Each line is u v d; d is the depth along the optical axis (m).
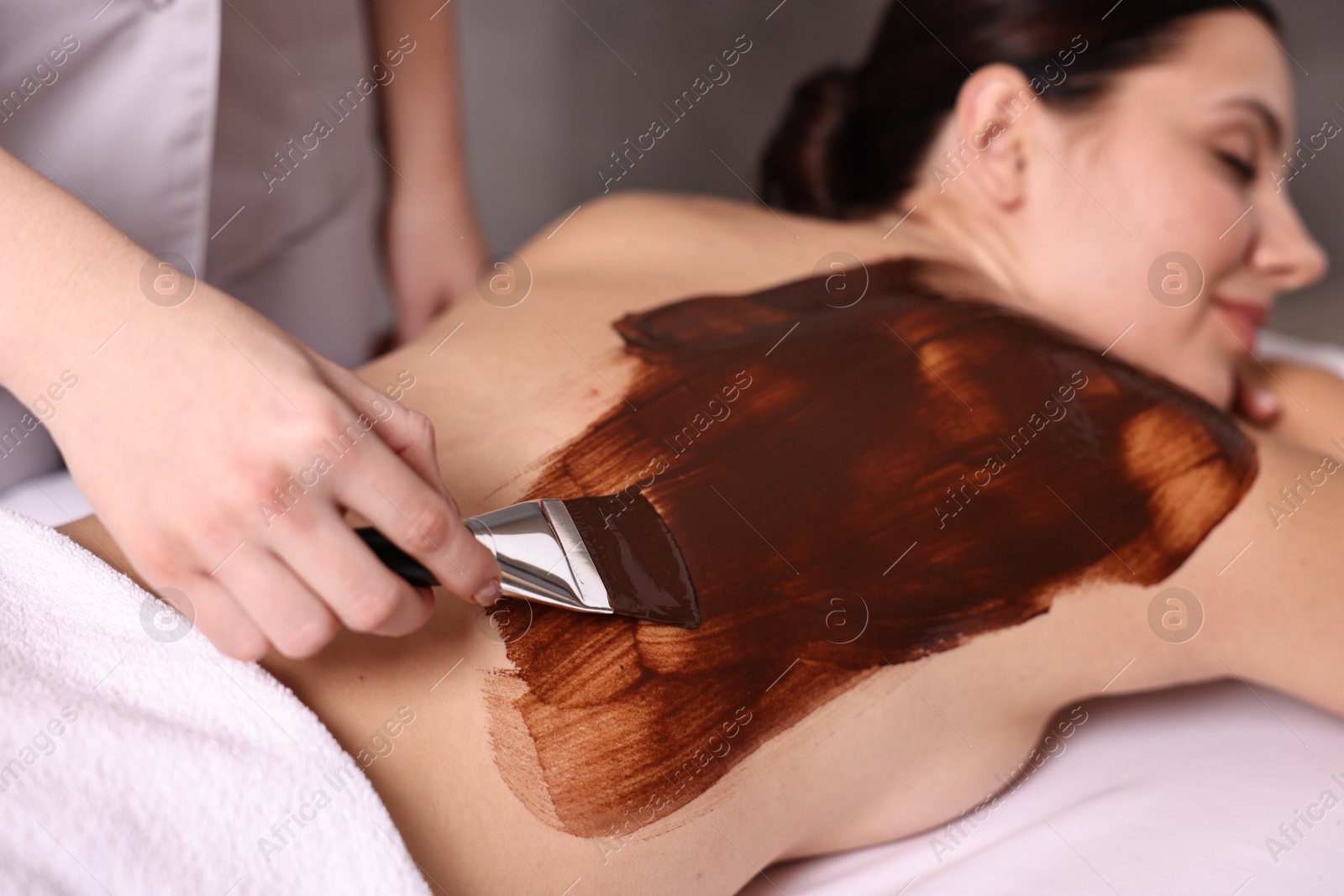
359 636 0.63
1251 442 0.85
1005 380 0.85
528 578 0.62
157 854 0.50
